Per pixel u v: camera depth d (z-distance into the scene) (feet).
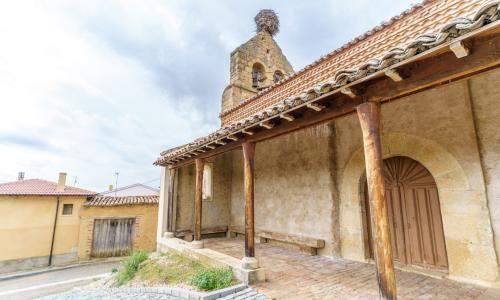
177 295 13.33
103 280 25.35
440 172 13.48
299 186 21.47
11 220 37.86
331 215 18.51
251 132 13.98
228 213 30.45
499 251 11.27
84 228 42.50
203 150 19.19
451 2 14.53
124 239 44.29
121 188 73.56
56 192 41.78
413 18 16.42
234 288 12.33
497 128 11.88
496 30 5.52
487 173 11.98
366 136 8.47
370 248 17.16
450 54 6.71
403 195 15.65
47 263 39.34
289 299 10.94
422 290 11.38
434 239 13.98
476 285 11.62
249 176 14.67
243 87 38.19
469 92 12.97
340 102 9.68
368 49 17.95
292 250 20.75
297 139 22.33
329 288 12.09
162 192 27.32
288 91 24.17
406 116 15.28
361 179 17.74
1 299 27.73
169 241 23.44
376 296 11.00
